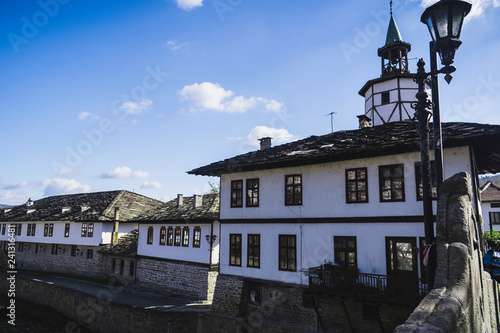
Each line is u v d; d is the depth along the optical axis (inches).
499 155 495.5
